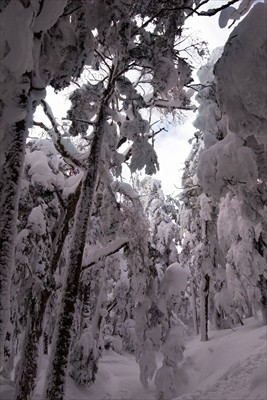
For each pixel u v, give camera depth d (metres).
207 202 19.02
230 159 7.51
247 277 17.88
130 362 22.00
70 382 13.48
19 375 9.38
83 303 15.17
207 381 13.20
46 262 10.60
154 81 7.57
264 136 4.18
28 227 10.50
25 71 4.18
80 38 5.98
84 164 9.92
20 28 3.94
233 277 18.53
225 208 18.42
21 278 10.94
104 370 17.02
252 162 7.12
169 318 16.05
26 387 9.20
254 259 17.25
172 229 21.84
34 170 11.01
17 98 4.23
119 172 9.48
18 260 10.17
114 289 23.47
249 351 14.19
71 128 8.50
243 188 8.43
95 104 9.12
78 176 11.66
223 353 15.43
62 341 6.70
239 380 11.94
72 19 6.14
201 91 9.57
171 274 16.22
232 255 18.08
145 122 8.69
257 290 17.59
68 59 5.86
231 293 18.45
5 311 3.86
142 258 13.14
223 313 21.23
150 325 15.92
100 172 9.59
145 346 15.66
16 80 4.23
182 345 15.14
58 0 4.29
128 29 6.45
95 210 12.09
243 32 3.84
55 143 9.83
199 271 20.19
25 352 9.52
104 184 10.48
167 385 14.32
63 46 5.57
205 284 20.20
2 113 4.31
